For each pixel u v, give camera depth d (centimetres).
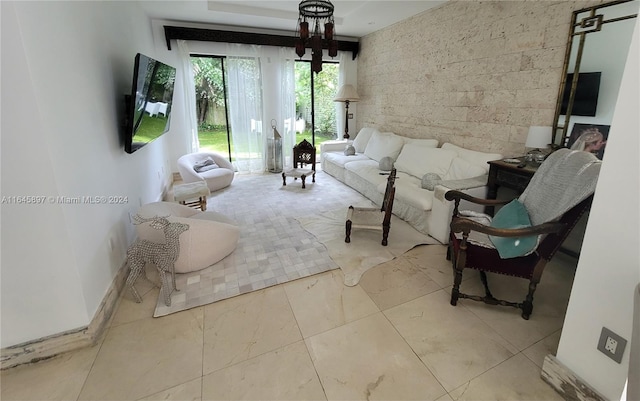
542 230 169
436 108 418
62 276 161
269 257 267
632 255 112
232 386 147
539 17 278
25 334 160
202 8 407
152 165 382
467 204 284
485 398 141
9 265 149
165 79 322
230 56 521
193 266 240
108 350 169
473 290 220
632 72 105
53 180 149
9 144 138
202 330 183
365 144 543
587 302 129
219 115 563
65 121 163
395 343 173
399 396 142
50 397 142
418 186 344
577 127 257
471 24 350
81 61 188
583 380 133
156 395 143
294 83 577
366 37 565
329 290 222
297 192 455
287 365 159
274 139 564
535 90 290
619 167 112
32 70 136
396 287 225
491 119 339
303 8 289
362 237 305
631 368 88
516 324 187
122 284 224
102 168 213
